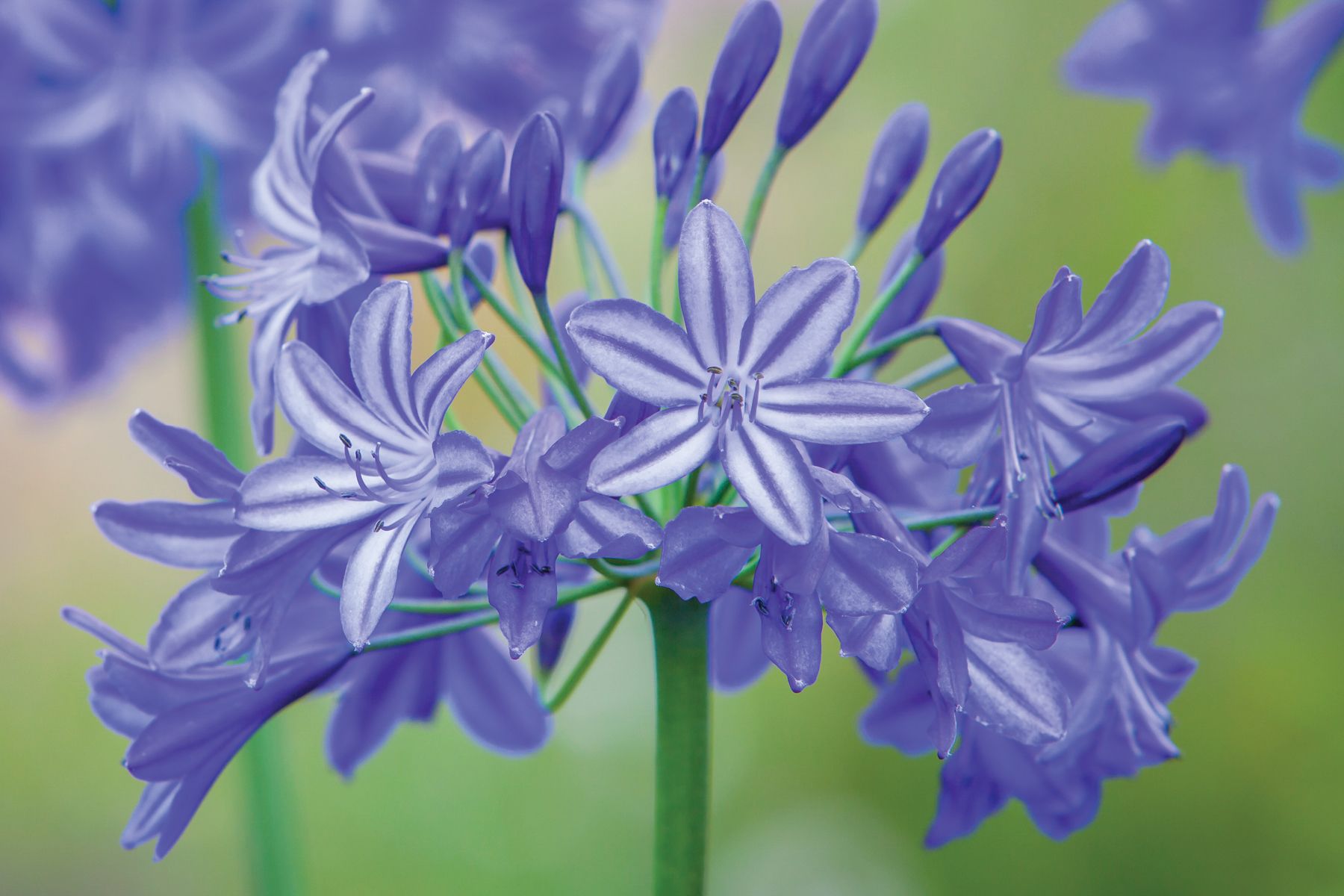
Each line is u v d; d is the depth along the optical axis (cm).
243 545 61
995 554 60
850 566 60
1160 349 62
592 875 122
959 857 121
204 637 63
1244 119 85
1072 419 63
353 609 60
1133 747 63
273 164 65
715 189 67
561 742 127
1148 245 62
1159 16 84
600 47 84
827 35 65
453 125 65
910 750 66
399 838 123
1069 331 61
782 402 60
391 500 61
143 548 62
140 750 62
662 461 59
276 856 83
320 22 80
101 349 85
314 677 64
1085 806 64
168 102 79
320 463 61
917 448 61
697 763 64
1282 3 115
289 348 61
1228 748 125
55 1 77
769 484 59
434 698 68
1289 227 86
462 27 83
